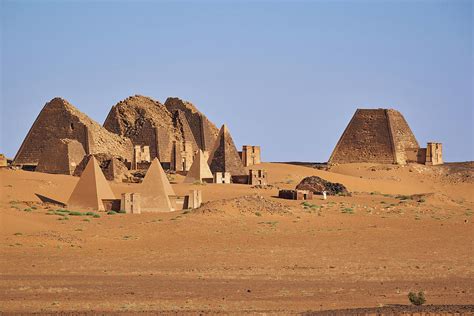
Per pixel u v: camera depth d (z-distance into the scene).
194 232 109.50
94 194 127.75
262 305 67.12
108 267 86.62
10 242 97.88
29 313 63.28
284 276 82.50
